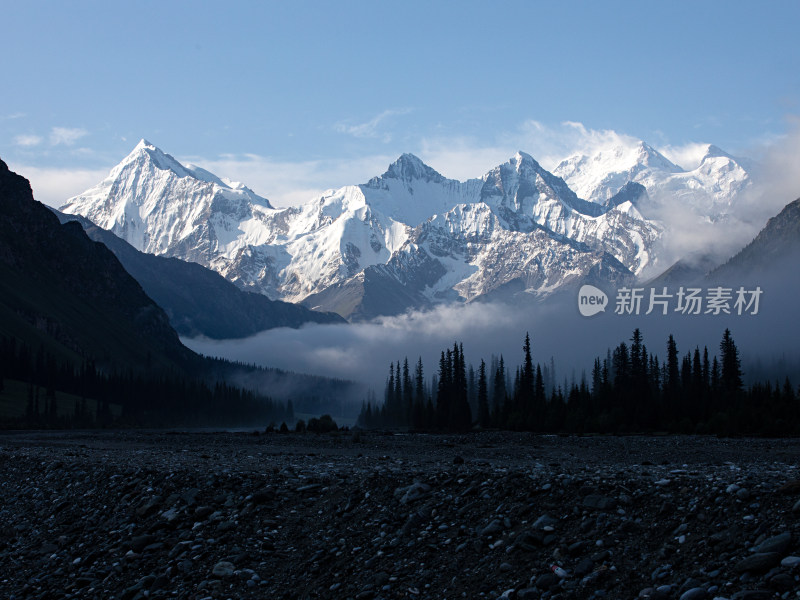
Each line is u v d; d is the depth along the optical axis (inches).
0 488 1953.7
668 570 839.7
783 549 794.2
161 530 1332.4
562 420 5103.3
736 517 897.5
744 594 746.8
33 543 1449.3
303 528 1253.1
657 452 2393.0
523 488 1155.3
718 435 4065.0
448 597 935.0
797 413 4360.2
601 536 956.0
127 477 1686.8
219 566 1137.4
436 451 2554.1
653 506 995.3
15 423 6791.3
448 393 6378.0
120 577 1200.2
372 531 1167.0
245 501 1376.7
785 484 938.1
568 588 865.5
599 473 1309.1
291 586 1072.8
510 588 906.7
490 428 5684.1
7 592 1243.8
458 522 1120.2
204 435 4485.7
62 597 1184.8
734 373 5816.9
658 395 5610.2
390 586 992.2
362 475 1507.1
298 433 4628.4
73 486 1759.4
